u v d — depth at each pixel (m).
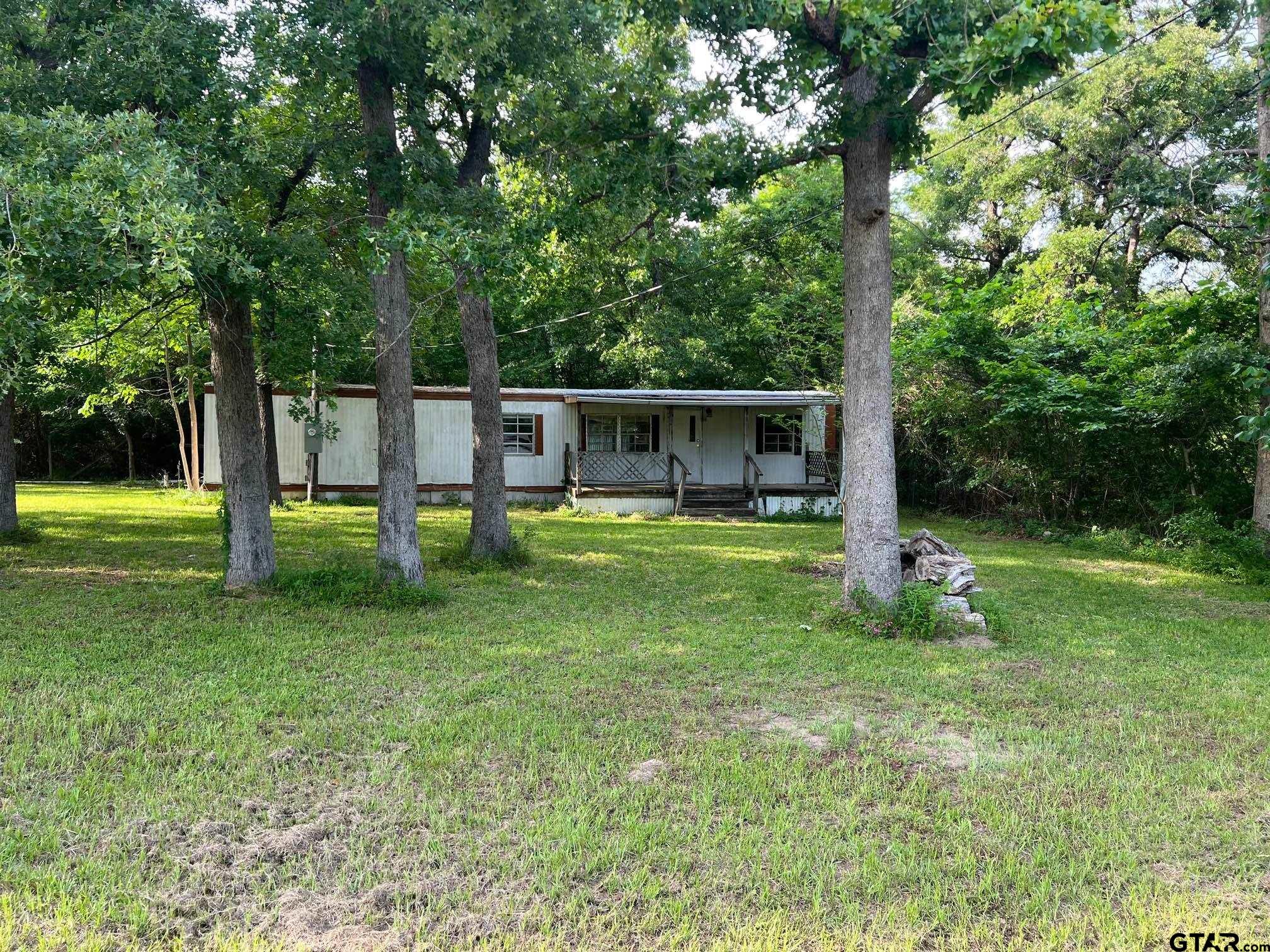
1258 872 3.12
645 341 20.64
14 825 3.32
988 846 3.28
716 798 3.69
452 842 3.26
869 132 7.16
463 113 9.34
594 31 8.27
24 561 9.97
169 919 2.73
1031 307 17.31
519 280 8.13
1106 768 4.10
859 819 3.49
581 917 2.76
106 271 5.49
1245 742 4.47
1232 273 18.83
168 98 6.79
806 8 6.24
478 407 10.49
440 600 7.98
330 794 3.68
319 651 6.13
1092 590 9.54
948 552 8.43
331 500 18.55
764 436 20.22
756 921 2.75
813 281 19.78
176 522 14.20
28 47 7.80
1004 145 22.30
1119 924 2.74
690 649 6.41
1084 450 14.41
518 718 4.70
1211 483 12.79
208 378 18.44
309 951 2.56
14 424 29.05
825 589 9.17
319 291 8.82
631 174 7.29
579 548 12.41
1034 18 5.09
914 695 5.28
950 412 15.91
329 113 8.44
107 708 4.68
